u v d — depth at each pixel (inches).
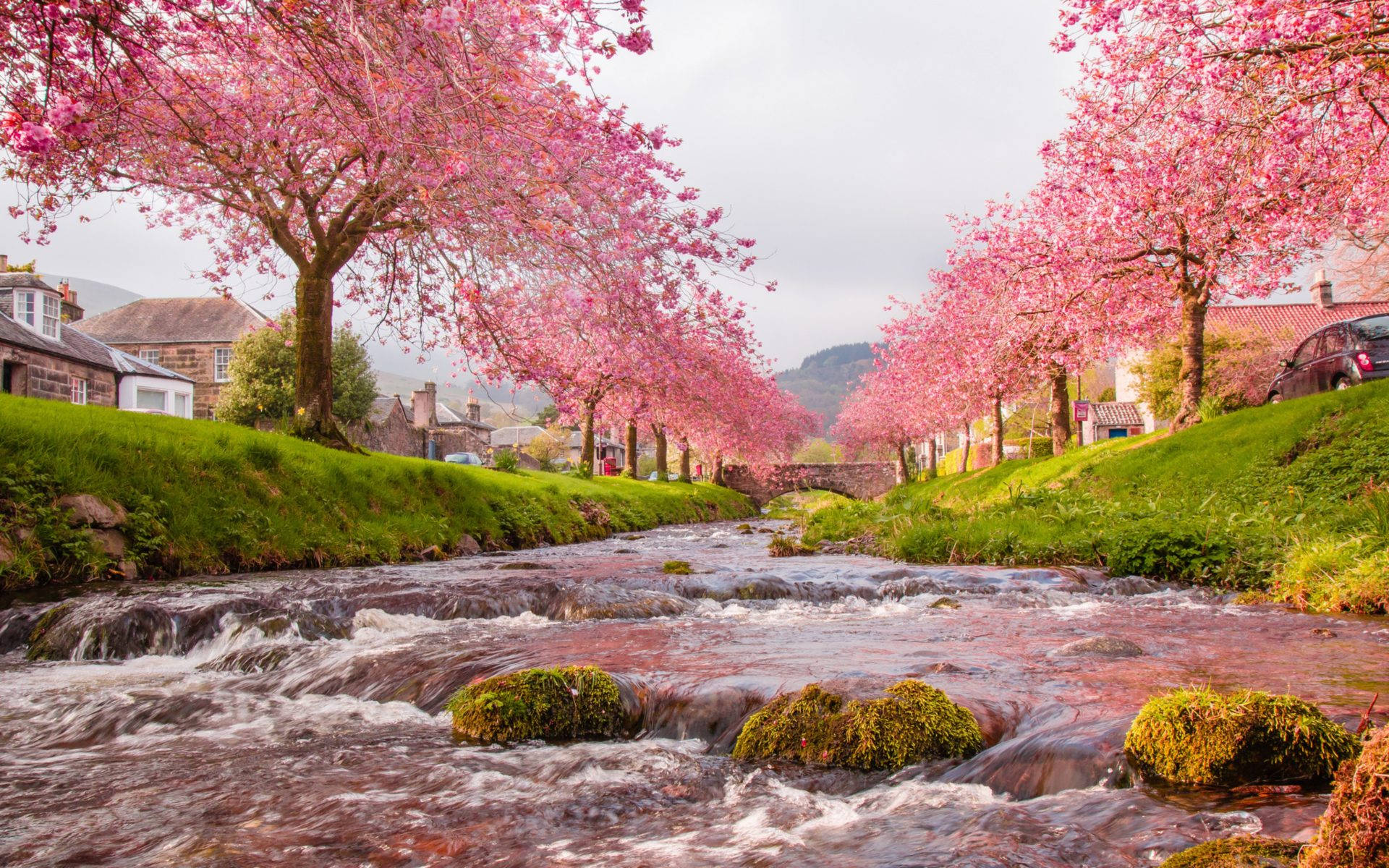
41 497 364.5
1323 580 296.2
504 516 754.8
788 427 2364.7
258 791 131.5
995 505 622.2
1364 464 476.1
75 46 266.1
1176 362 1407.5
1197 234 580.4
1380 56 367.2
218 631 271.1
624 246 353.7
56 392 1272.1
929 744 133.2
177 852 107.9
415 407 2664.9
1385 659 188.7
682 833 110.3
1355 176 428.5
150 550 394.9
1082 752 120.0
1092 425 2171.5
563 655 213.2
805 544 639.8
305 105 399.9
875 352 1665.8
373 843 109.3
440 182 313.0
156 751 156.4
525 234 321.4
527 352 580.1
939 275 1249.4
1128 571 390.9
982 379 952.9
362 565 504.1
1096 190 647.8
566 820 116.2
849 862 94.6
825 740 137.6
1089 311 751.7
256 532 459.5
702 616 300.7
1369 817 70.4
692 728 158.7
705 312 489.1
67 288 1678.2
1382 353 651.5
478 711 162.2
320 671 219.6
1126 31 432.8
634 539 947.3
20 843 111.6
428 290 590.6
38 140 198.2
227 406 1822.1
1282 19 358.3
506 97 264.8
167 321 1998.0
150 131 348.5
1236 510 484.1
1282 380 762.2
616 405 1391.5
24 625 279.1
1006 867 88.4
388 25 254.1
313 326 670.5
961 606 311.0
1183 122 446.6
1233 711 113.3
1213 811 99.1
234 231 668.1
